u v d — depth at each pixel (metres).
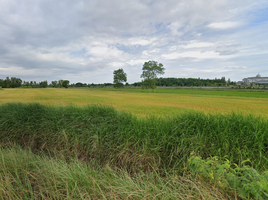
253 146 3.18
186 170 2.97
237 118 4.04
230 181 2.14
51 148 4.75
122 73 90.75
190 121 4.22
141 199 2.09
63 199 2.42
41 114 5.88
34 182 2.83
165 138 3.79
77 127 5.02
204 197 1.97
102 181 2.67
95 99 31.78
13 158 3.44
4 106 7.14
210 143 3.49
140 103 24.00
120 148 3.99
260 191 1.80
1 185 2.53
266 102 25.31
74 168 3.03
